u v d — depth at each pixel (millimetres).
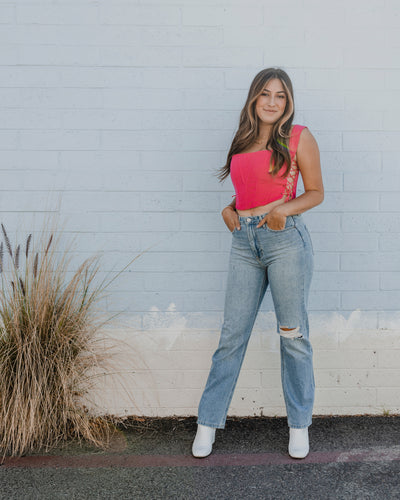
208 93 2334
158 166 2354
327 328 2395
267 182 1894
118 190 2355
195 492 1756
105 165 2348
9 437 1993
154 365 2385
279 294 1923
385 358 2383
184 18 2307
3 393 2000
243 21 2312
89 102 2326
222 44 2316
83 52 2309
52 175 2342
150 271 2377
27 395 1998
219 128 2344
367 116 2357
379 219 2387
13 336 2080
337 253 2391
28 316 2092
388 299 2381
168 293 2381
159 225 2371
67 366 2070
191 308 2383
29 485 1799
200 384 2391
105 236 2363
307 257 1911
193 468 1916
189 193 2363
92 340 2262
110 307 2367
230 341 2010
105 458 1992
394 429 2254
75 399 2209
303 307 1938
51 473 1878
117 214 2363
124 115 2338
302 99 2340
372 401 2387
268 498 1721
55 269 2312
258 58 2322
